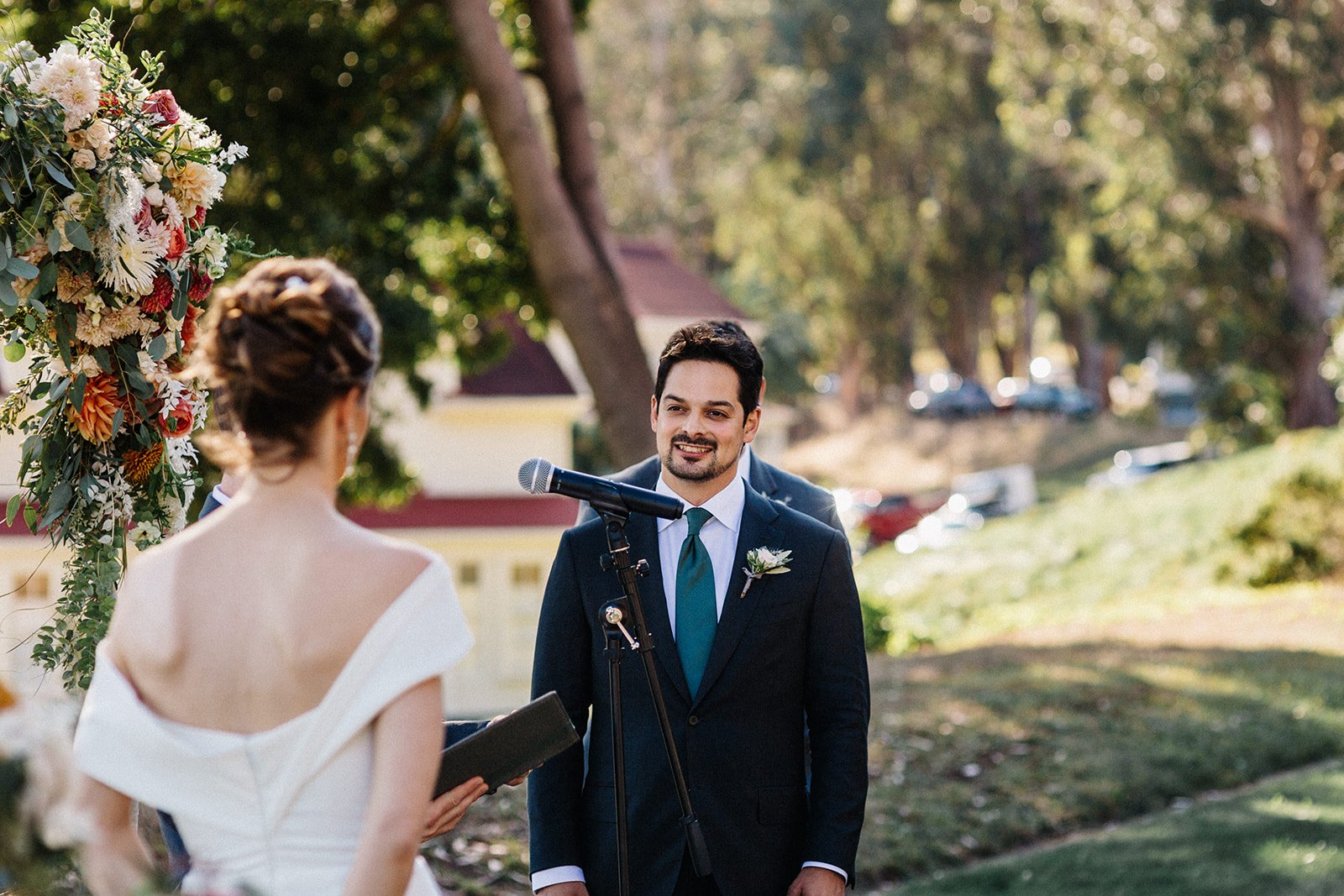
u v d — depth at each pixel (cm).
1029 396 4806
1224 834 725
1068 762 897
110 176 359
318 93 1331
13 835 185
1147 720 1005
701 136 4634
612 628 334
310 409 212
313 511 216
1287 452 1908
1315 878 635
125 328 370
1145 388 5028
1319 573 1834
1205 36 2622
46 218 356
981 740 942
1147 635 1485
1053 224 4259
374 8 1409
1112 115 2859
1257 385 2962
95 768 208
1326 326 2858
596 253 1299
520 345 2227
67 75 356
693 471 350
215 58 1259
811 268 4634
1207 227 2883
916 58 4175
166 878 212
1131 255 3316
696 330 355
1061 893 641
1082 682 1129
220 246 391
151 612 212
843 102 4159
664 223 4644
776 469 444
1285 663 1222
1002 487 3325
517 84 1235
